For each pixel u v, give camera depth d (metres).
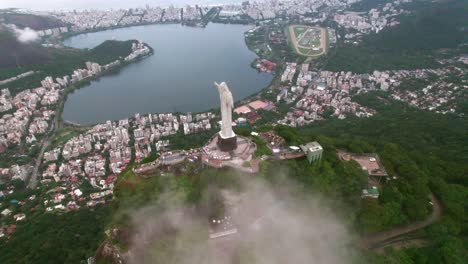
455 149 168.75
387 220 101.81
